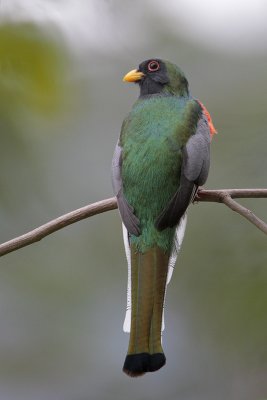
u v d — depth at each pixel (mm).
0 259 13766
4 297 13930
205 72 12133
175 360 13648
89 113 13320
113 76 13375
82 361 14500
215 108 11016
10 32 8664
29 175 9930
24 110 9133
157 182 10141
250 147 10477
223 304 10266
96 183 14070
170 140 10375
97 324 14203
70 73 9047
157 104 11031
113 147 14219
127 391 14531
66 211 13227
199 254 10914
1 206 9938
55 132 12352
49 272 13781
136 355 8469
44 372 14461
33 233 9438
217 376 12758
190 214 11125
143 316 8883
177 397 13812
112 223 14023
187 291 11508
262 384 12453
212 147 10711
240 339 10180
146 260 9633
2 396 14289
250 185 10414
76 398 14469
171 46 12586
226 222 10812
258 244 10391
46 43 8773
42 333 14219
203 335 11453
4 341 14281
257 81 11164
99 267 13891
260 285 10062
